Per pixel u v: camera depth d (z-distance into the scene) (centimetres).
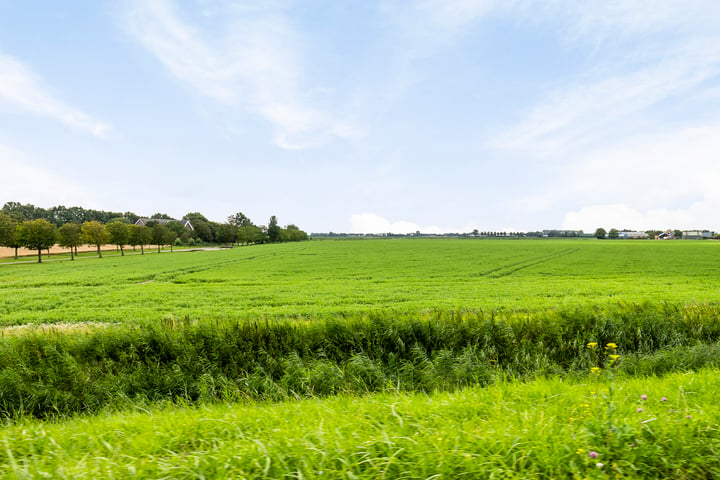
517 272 4003
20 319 1817
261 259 5991
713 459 273
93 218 18550
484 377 925
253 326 1131
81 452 332
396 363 1038
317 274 3950
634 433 297
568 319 1202
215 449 313
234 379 970
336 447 302
